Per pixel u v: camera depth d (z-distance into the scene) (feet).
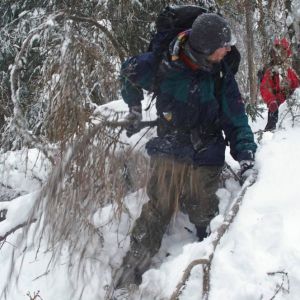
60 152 9.43
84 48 10.21
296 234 7.88
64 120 9.61
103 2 16.97
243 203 8.75
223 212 10.21
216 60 9.05
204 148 9.61
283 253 7.53
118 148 9.29
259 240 7.87
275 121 14.62
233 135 9.87
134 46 17.51
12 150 12.45
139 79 9.62
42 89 11.10
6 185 13.17
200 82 9.27
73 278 9.61
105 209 10.33
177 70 9.24
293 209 8.41
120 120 9.62
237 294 7.29
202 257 7.89
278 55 13.39
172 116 9.46
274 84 14.30
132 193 9.75
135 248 9.88
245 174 9.71
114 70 10.59
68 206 8.93
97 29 13.16
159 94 9.60
